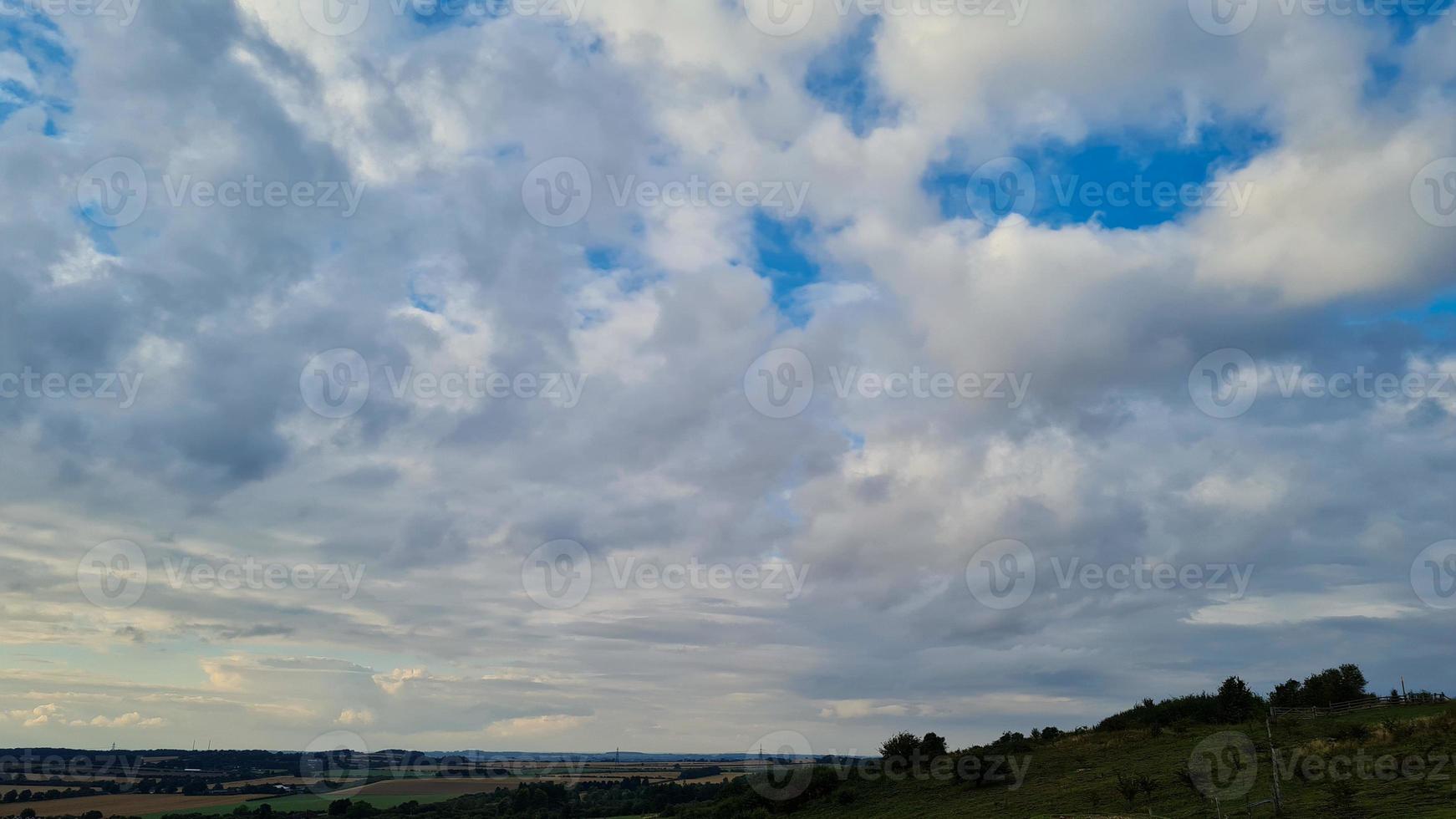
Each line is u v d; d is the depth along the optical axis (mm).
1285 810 35531
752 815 70188
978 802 53750
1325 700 65312
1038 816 44125
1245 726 60125
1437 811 30500
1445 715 45969
